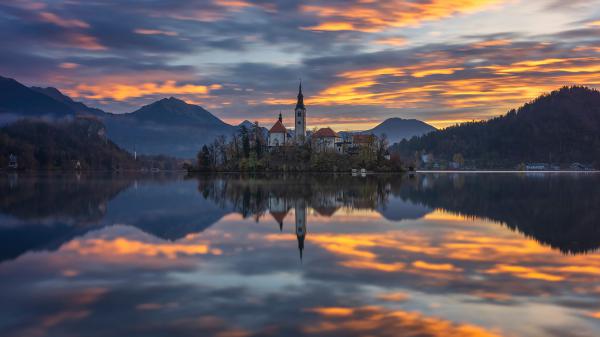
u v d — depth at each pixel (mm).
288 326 19531
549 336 18812
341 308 21672
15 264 30172
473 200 76062
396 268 29078
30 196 84250
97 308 21672
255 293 23906
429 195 86062
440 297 23266
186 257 32312
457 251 34250
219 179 164000
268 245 36781
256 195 86312
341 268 29062
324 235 41500
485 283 25734
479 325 19766
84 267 29375
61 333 18859
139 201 74688
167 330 19125
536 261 31016
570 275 27406
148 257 32312
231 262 30750
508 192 95625
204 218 53250
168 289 24609
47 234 42062
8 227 46312
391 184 125000
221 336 18562
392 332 18984
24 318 20422
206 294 23734
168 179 168125
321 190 99438
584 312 21312
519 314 21031
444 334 18859
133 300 22750
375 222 49938
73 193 92625
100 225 47781
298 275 27359
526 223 49156
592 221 50750
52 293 23859
